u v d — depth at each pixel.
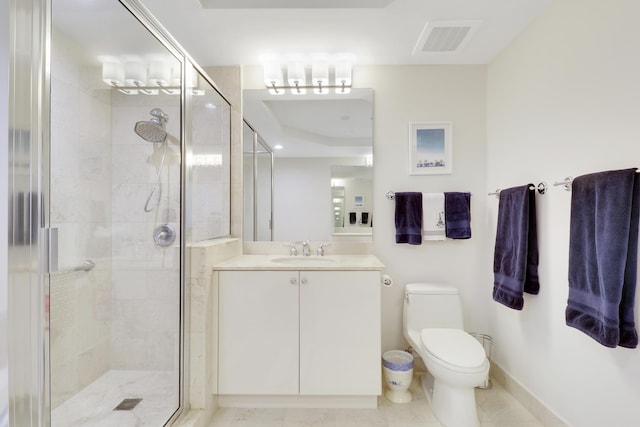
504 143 2.01
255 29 1.80
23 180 0.89
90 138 1.76
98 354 1.75
